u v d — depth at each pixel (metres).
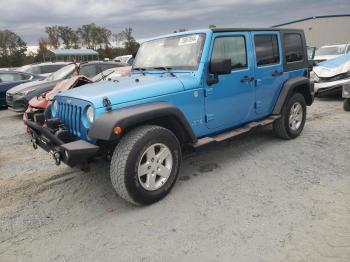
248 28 4.85
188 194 3.95
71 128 3.84
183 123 3.85
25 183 4.57
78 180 4.57
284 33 5.56
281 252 2.81
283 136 5.77
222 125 4.58
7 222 3.55
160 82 3.89
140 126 3.62
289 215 3.37
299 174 4.36
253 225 3.23
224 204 3.68
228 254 2.83
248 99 4.89
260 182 4.20
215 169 4.70
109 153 3.74
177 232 3.20
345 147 5.33
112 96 3.46
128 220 3.46
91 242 3.12
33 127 4.00
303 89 6.05
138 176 3.50
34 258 2.94
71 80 7.20
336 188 3.89
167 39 4.73
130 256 2.89
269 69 5.20
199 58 4.17
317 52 15.86
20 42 55.25
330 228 3.10
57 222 3.52
